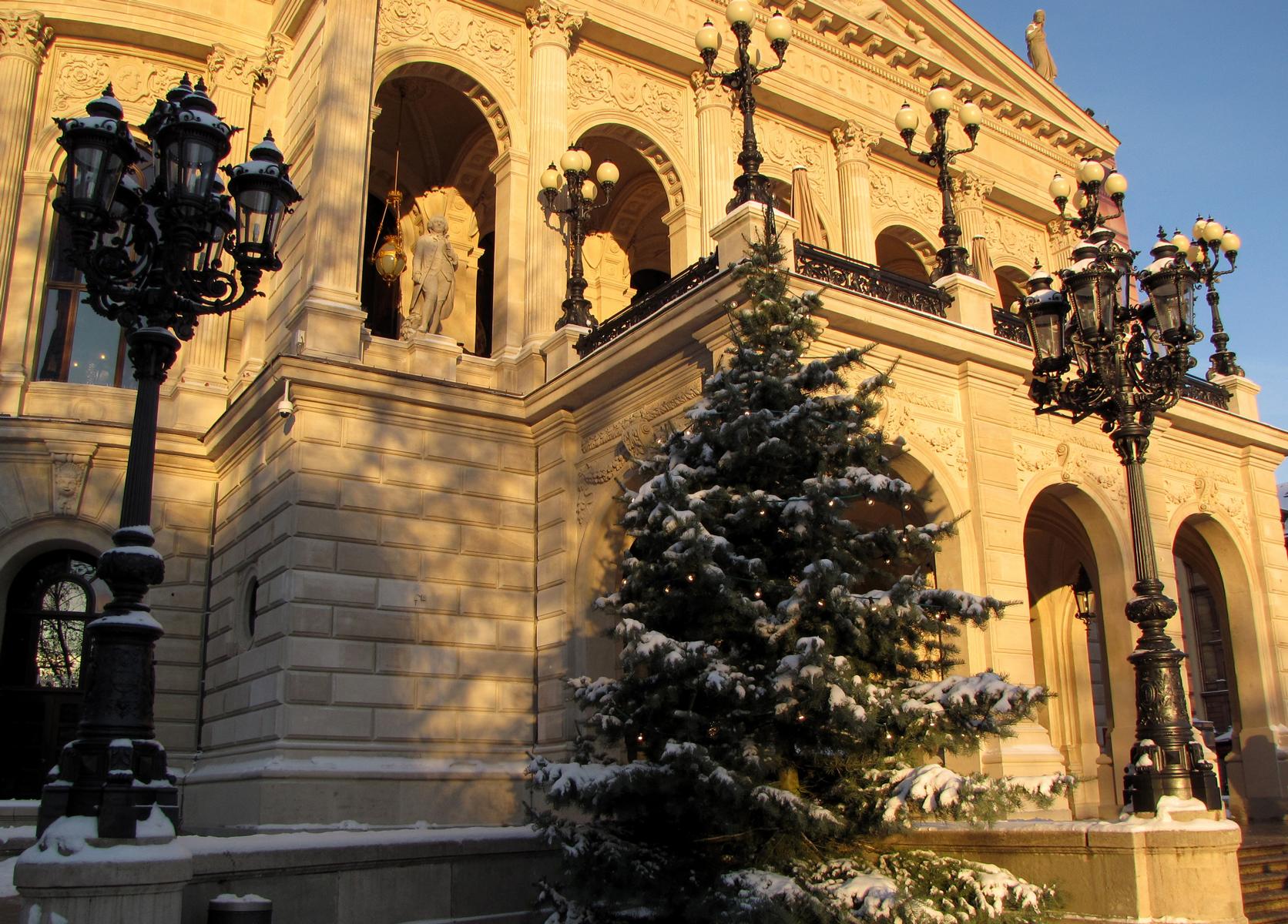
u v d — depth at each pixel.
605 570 19.42
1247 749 23.12
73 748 8.84
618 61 25.41
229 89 24.55
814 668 9.92
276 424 19.41
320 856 10.83
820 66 28.30
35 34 23.81
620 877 10.56
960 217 30.77
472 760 19.03
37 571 22.38
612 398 19.42
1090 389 13.99
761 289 12.72
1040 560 26.55
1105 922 11.05
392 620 18.92
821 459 11.60
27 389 22.66
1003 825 12.13
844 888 9.94
